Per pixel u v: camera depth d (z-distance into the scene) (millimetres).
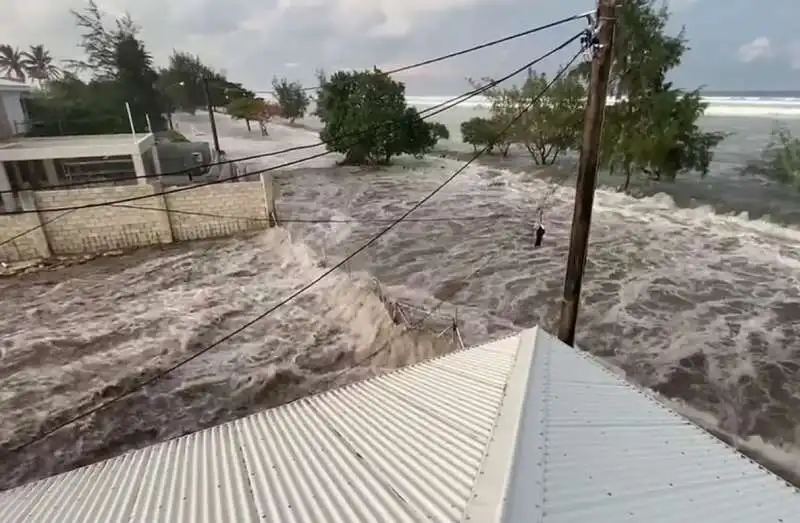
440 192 24094
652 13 22062
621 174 26047
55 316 11711
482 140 33500
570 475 2477
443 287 13273
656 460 2902
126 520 2887
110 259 15156
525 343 4547
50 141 21516
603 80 5371
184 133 45625
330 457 3262
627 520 2230
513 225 18609
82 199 15133
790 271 13922
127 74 42281
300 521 2473
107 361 9820
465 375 4340
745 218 18625
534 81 29781
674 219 19172
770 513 2645
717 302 12195
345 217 19719
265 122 51156
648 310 11875
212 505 2885
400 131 29828
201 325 11156
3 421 8133
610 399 3674
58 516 3199
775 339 10406
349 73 30516
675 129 22172
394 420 3713
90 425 8055
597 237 17203
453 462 2742
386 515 2338
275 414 4625
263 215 17375
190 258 15188
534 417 3004
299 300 12367
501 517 1957
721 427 7805
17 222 14492
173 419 8195
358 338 10484
